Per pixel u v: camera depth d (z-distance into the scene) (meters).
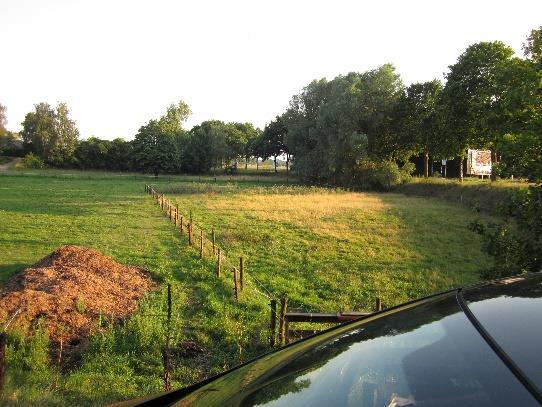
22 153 125.56
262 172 109.00
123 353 8.67
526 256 9.23
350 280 15.78
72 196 45.44
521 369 1.75
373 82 63.78
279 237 23.91
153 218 30.11
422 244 22.81
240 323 10.62
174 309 11.37
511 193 9.70
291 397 2.15
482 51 45.28
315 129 66.62
